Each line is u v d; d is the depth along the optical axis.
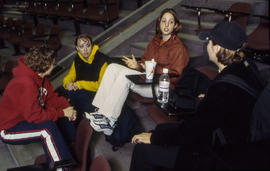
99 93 2.18
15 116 1.75
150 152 1.40
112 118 1.97
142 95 2.22
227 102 1.13
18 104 1.71
